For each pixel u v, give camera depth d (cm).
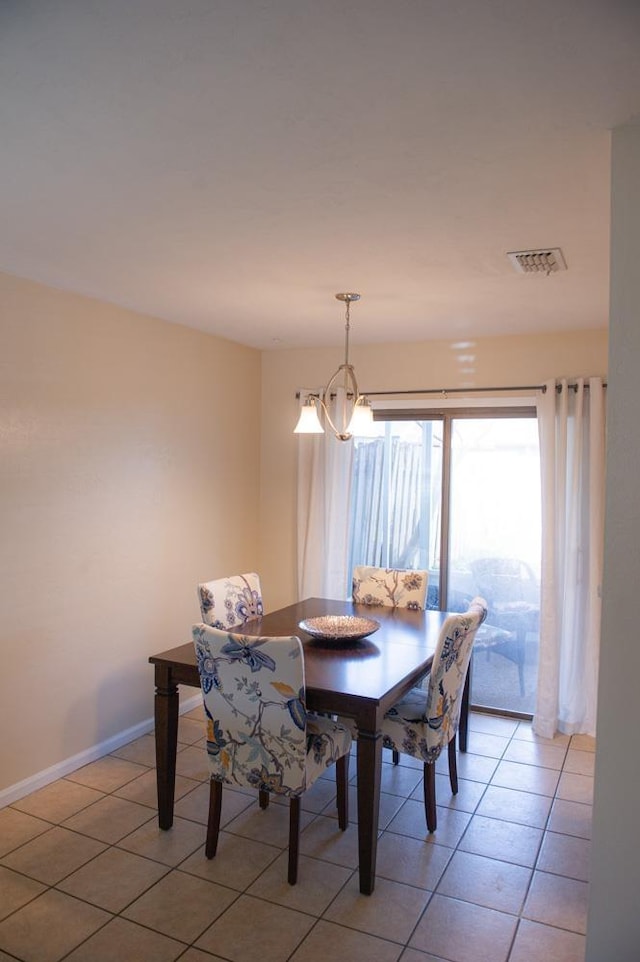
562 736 404
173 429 414
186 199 217
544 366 418
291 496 498
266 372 504
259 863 267
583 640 404
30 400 319
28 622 321
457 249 262
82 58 141
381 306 356
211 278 309
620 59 137
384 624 354
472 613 296
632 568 169
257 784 255
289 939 225
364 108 159
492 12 123
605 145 176
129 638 384
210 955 217
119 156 187
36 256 280
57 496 335
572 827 300
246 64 142
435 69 142
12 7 125
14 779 315
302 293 333
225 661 247
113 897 244
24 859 267
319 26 129
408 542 469
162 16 126
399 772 355
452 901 247
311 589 479
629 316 167
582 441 402
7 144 180
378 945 223
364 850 248
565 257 270
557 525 405
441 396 445
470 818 307
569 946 225
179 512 421
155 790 327
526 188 204
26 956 215
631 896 173
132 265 291
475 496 450
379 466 475
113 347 366
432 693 283
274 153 184
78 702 350
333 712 251
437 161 187
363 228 241
